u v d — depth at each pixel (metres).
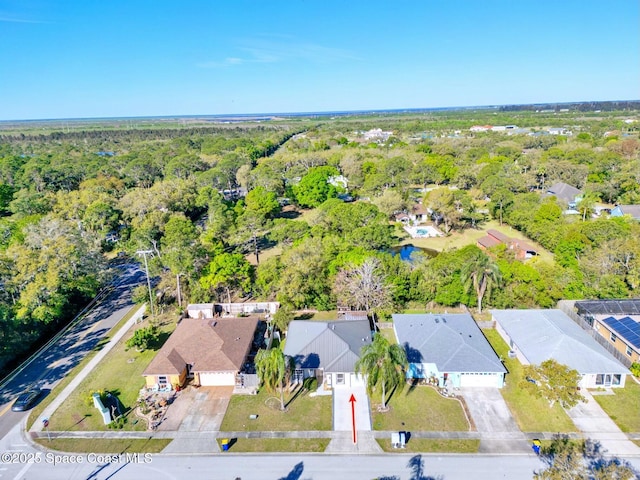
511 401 34.56
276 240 66.56
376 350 32.03
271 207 83.06
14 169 127.94
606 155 106.88
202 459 29.47
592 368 35.38
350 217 68.38
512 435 30.89
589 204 77.88
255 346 43.47
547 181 101.44
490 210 88.81
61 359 42.84
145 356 42.94
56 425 33.19
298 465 28.72
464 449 29.67
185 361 38.88
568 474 22.19
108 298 57.69
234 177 115.88
